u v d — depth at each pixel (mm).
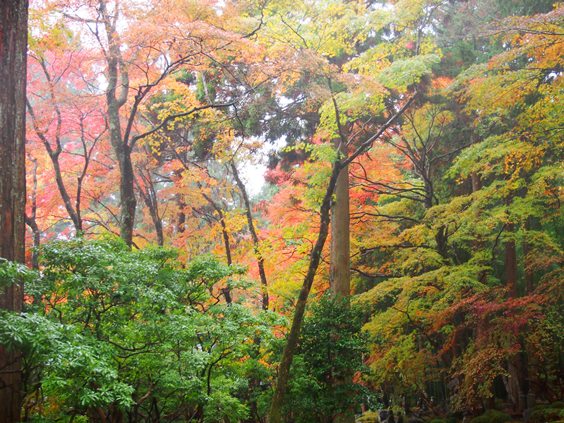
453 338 16625
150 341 9797
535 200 16062
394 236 20484
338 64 17078
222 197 23688
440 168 21312
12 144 8836
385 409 22781
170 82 16797
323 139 18141
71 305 9203
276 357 13977
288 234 18062
